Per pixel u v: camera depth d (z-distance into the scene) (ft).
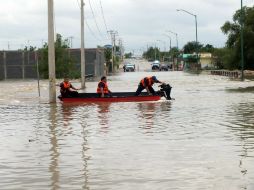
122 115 68.44
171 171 32.42
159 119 62.75
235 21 263.90
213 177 30.50
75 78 224.74
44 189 28.37
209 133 49.47
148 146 42.14
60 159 37.04
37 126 57.57
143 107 80.43
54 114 71.46
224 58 285.84
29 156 38.47
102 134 49.75
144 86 95.14
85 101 92.17
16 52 251.60
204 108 77.36
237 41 255.29
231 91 120.67
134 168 33.55
